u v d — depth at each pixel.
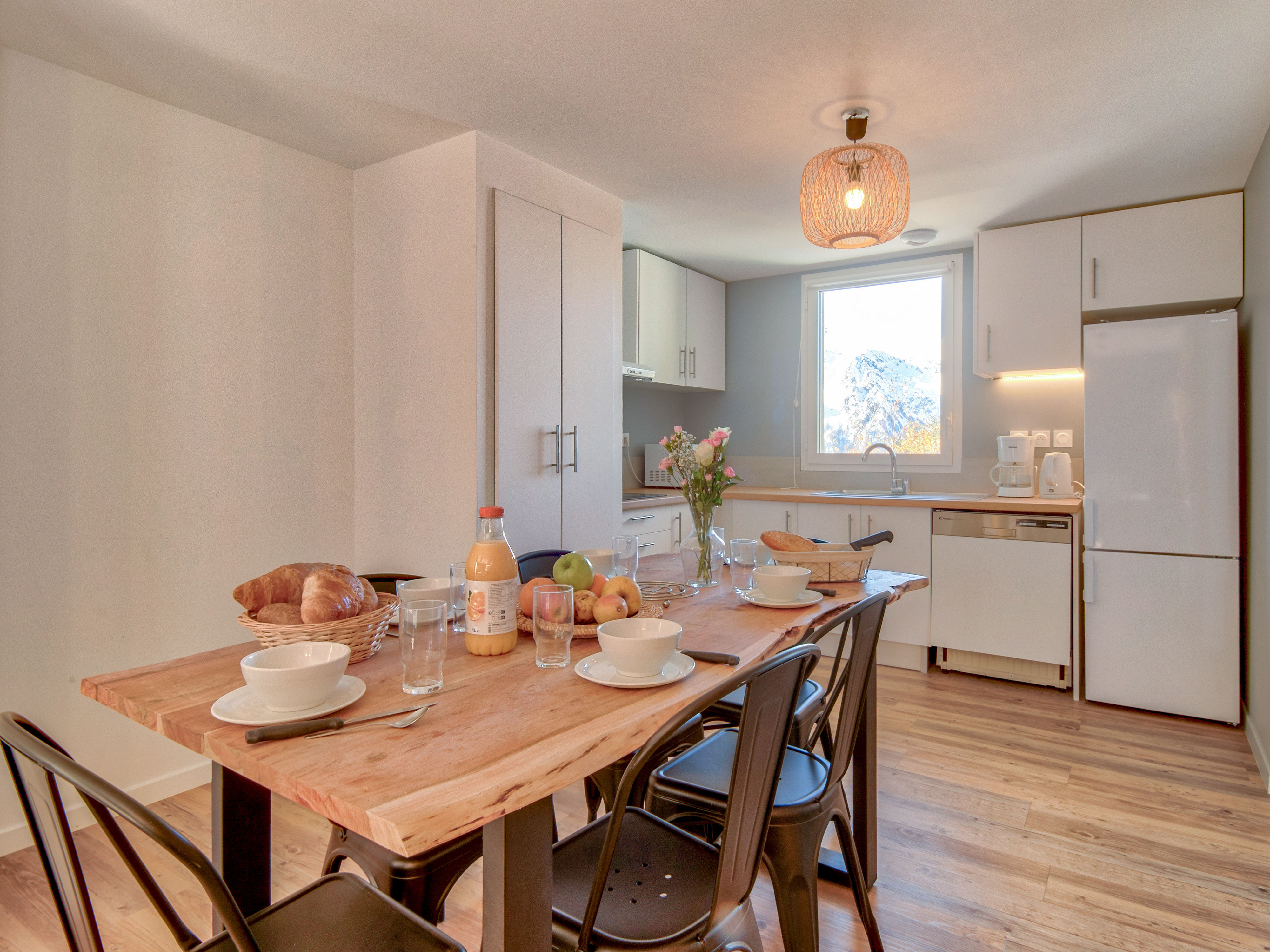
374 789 0.78
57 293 2.22
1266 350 2.63
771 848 1.41
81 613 2.27
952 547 3.65
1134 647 3.17
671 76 2.27
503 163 2.79
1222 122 2.55
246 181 2.70
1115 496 3.21
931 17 1.95
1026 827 2.19
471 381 2.71
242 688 1.11
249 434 2.71
